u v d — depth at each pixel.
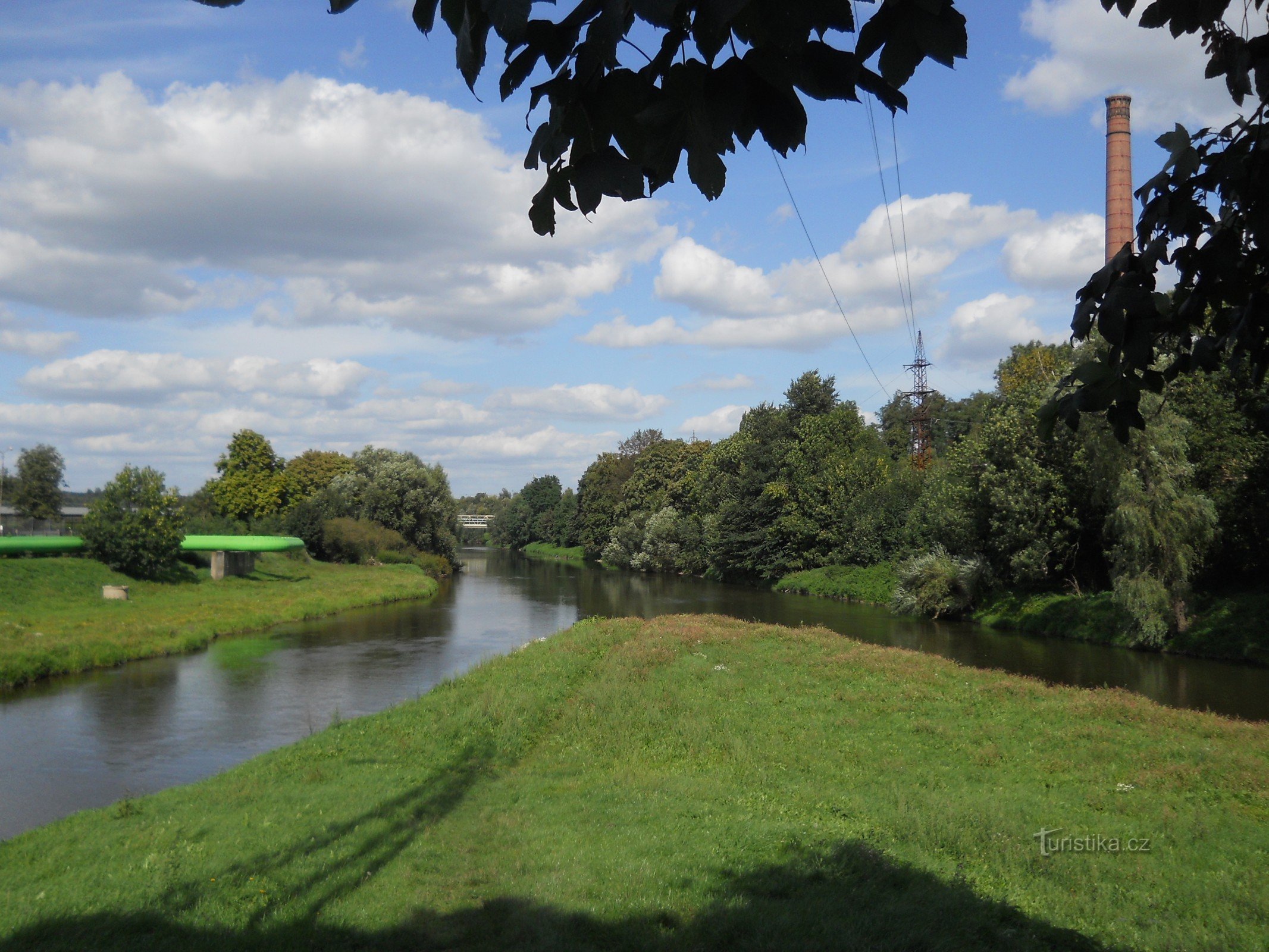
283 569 51.84
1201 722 14.94
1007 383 58.00
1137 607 27.58
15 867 8.76
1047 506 33.59
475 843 9.61
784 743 14.13
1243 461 27.95
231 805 10.89
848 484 55.28
